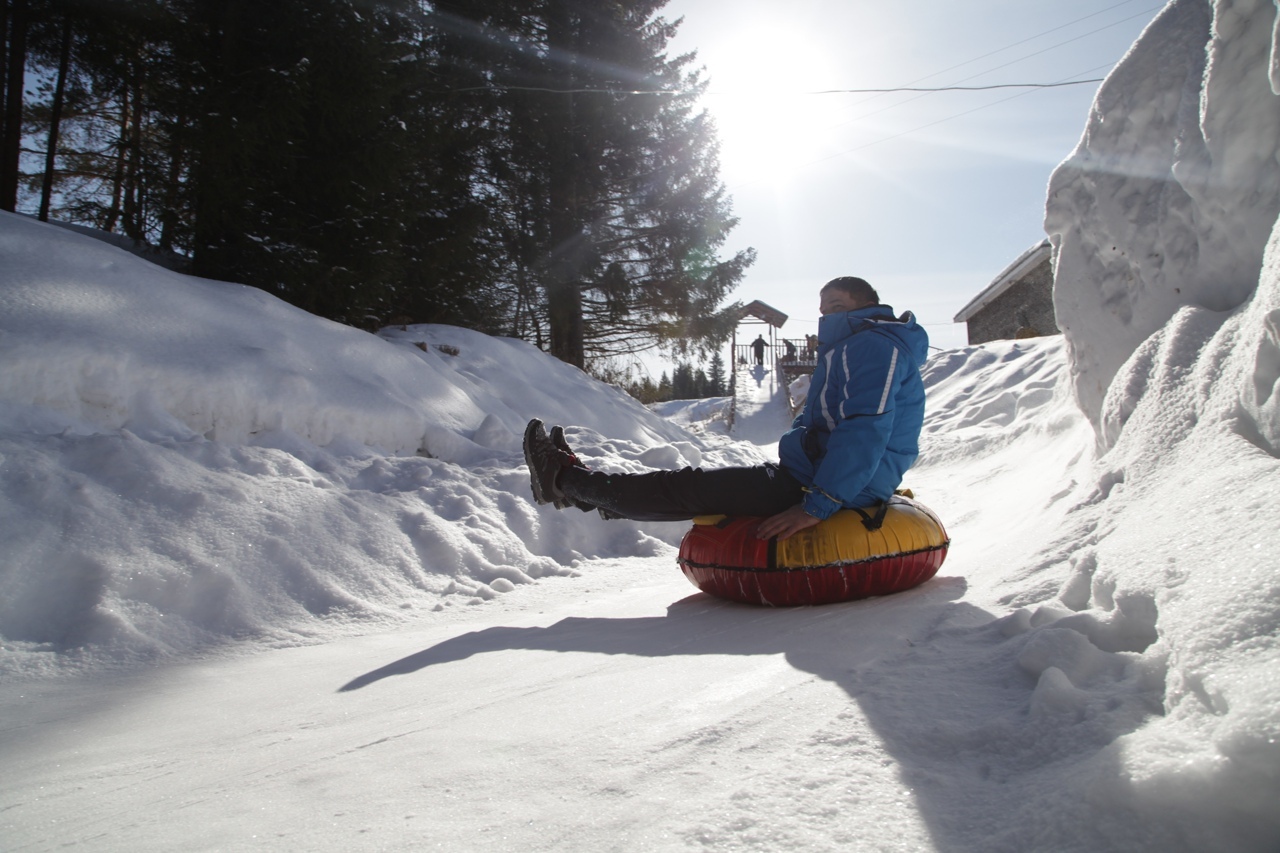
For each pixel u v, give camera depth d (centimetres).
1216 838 88
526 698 176
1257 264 268
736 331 1627
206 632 299
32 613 278
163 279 525
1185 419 232
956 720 131
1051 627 153
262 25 685
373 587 359
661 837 101
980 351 1167
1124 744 103
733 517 291
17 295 427
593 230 1428
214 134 621
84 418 406
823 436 270
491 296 1245
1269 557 123
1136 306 323
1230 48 258
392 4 904
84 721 203
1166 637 127
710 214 1559
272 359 517
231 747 166
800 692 155
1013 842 95
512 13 1375
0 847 119
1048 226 372
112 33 705
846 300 277
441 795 121
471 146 1273
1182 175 284
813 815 105
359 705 192
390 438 553
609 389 1111
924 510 285
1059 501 306
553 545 481
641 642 235
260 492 385
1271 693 93
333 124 742
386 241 805
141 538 322
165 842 112
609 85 1441
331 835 109
